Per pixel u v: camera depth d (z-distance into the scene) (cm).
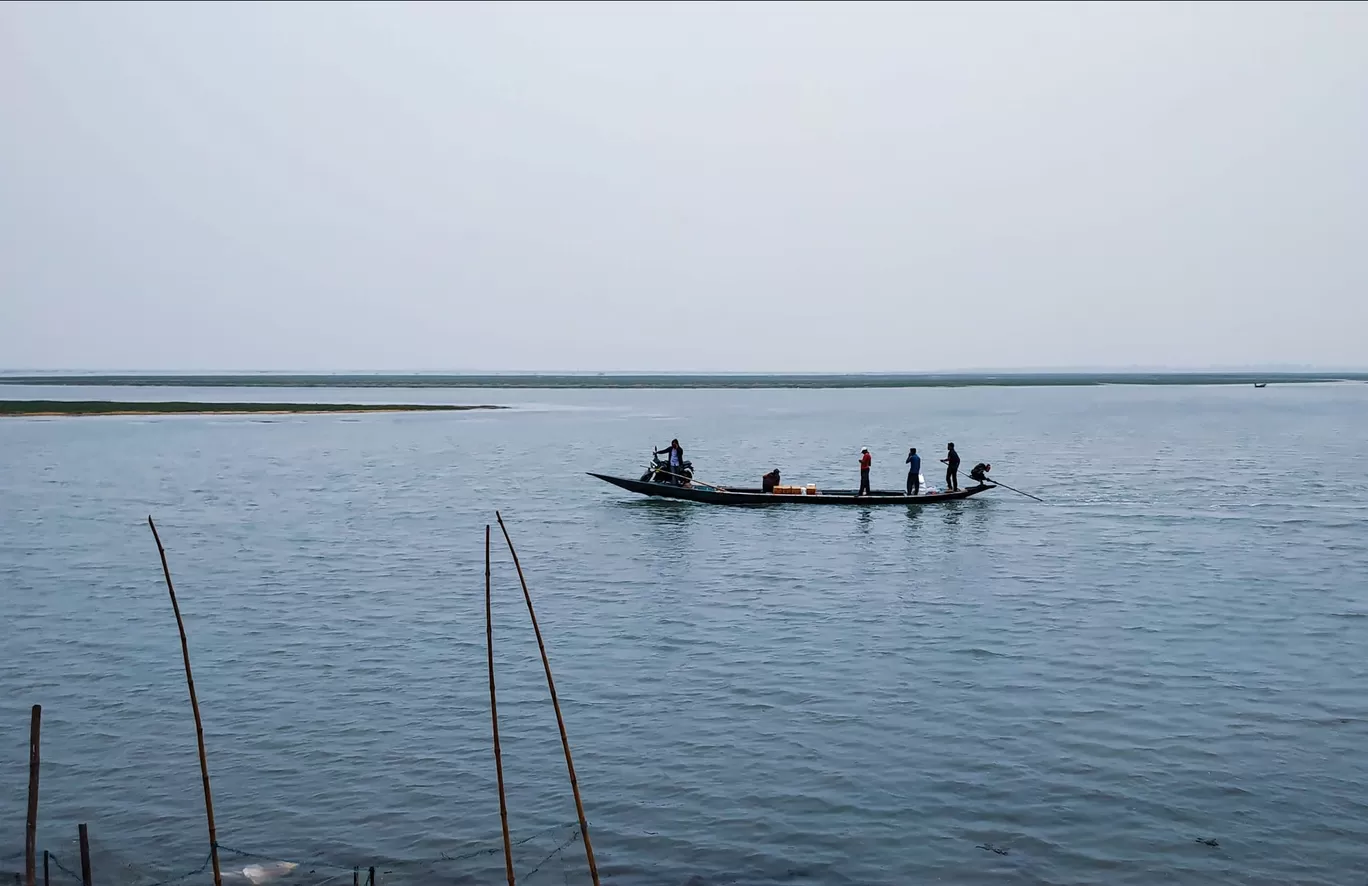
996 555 3559
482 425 11519
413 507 4762
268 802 1603
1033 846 1458
